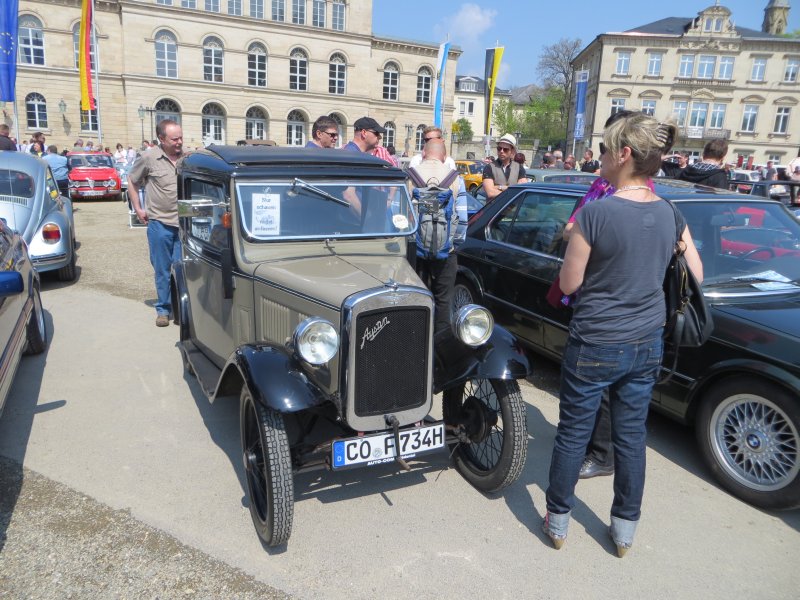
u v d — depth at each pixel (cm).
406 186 394
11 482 345
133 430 411
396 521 323
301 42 4081
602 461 375
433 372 325
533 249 515
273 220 357
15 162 793
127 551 291
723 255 419
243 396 311
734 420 358
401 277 324
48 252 746
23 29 3456
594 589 277
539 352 507
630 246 256
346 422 296
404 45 4534
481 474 350
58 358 534
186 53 3759
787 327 341
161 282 618
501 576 283
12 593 262
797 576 290
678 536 318
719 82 5219
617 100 5378
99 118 3170
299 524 318
